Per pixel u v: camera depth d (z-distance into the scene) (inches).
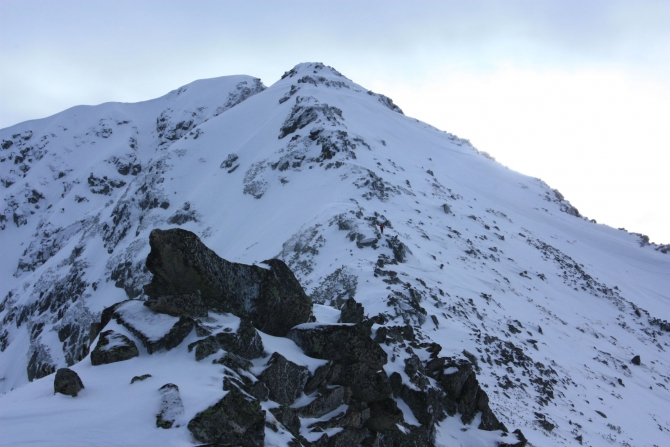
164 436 276.2
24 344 3430.1
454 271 1707.7
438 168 3661.4
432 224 2212.1
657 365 1723.7
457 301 1393.9
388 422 473.4
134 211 3794.3
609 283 2689.5
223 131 4411.9
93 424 283.1
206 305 466.3
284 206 2551.7
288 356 450.9
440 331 1108.5
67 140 7253.9
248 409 319.0
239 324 433.7
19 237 5782.5
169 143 6683.1
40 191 6289.4
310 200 2432.3
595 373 1376.7
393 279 1285.7
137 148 6717.5
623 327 2039.9
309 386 439.8
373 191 2331.4
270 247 2089.1
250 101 5022.1
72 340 2940.5
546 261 2498.8
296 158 3011.8
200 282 465.4
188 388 326.0
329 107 3732.8
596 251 3257.9
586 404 1101.7
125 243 3503.9
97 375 359.3
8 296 4375.0
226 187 3326.8
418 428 512.1
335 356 478.3
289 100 4407.0
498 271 1991.9
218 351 392.5
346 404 460.8
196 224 3093.0
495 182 3966.5
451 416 588.1
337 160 2775.6
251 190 3026.6
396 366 562.6
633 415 1157.7
